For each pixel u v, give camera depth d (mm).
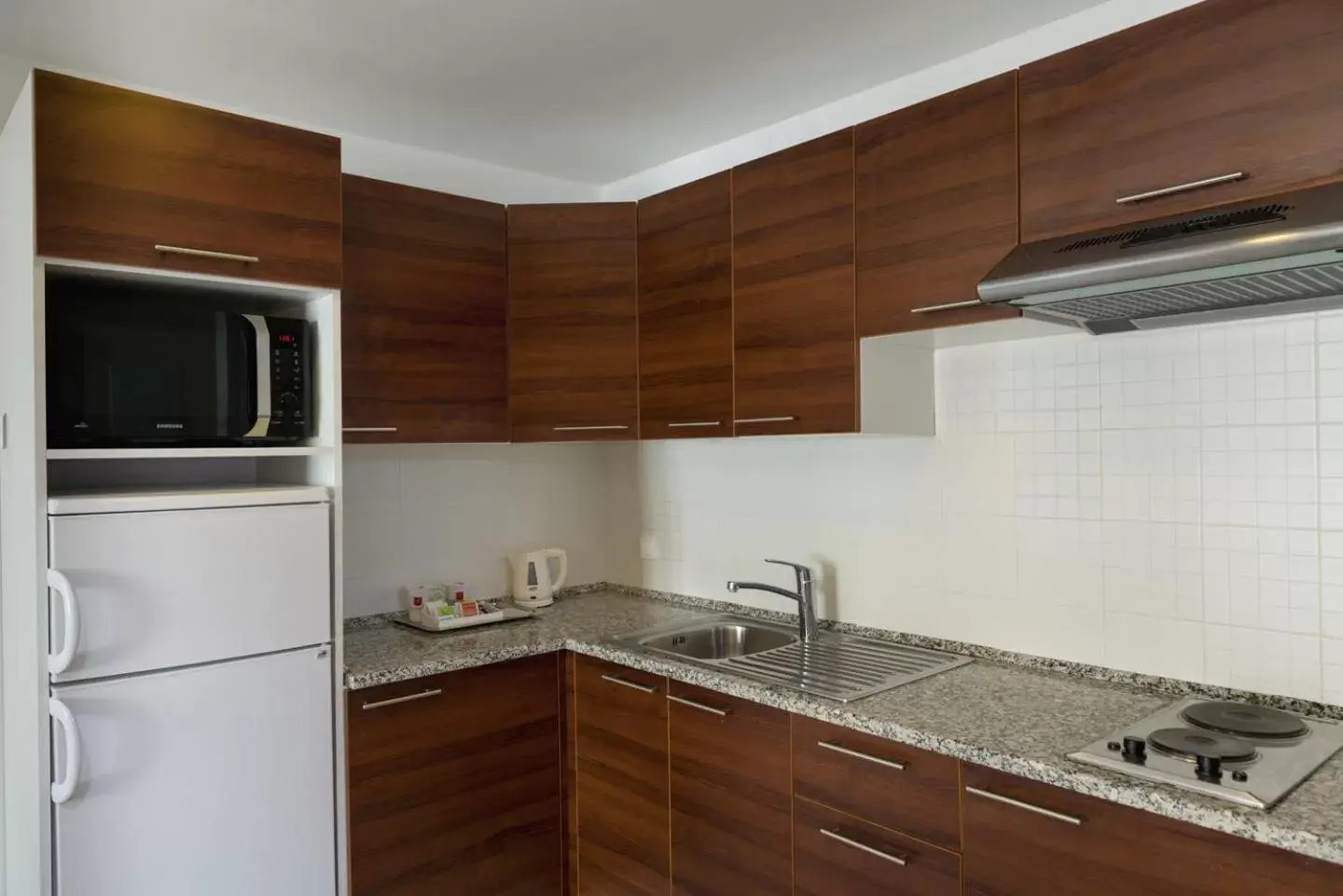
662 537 3129
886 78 2365
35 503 1738
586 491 3289
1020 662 2152
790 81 2381
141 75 2293
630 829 2367
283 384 2131
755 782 2027
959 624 2281
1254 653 1778
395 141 2805
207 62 2215
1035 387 2117
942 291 1934
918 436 2355
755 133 2756
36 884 1754
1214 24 1535
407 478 2830
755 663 2207
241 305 2348
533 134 2764
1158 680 1916
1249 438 1783
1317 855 1197
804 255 2230
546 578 3020
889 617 2441
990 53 2184
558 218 2721
